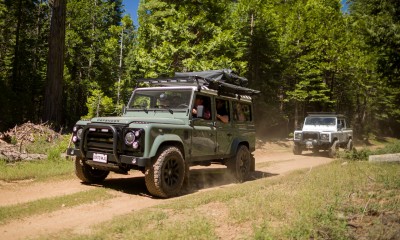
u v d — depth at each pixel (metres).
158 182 5.72
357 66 29.97
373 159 11.41
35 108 29.20
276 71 26.86
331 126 16.33
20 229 4.03
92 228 4.05
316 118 17.06
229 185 7.71
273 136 27.25
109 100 17.11
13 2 27.84
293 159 14.30
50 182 6.88
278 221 4.27
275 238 3.56
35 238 3.70
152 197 6.00
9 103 20.77
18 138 10.73
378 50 16.86
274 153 17.56
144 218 4.31
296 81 31.36
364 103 37.22
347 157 13.18
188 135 6.58
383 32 15.42
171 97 7.04
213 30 18.14
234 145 8.09
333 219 4.17
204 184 7.66
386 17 15.73
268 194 5.60
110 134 5.88
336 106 35.72
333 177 7.43
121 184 7.07
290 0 33.81
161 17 18.69
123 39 21.22
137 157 5.59
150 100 7.30
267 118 25.33
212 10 20.12
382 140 39.94
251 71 24.50
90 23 32.91
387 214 4.38
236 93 8.24
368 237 3.57
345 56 29.31
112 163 5.95
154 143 5.75
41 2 31.56
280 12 31.80
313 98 28.77
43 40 30.78
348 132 17.83
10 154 8.64
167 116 6.90
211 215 4.58
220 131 7.59
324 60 30.52
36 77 28.05
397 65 16.34
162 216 4.43
